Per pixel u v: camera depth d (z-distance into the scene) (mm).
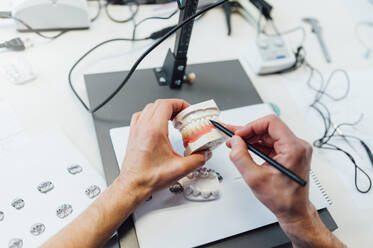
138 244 464
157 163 459
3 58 685
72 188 512
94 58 730
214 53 813
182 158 470
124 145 568
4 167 519
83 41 760
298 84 798
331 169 643
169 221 484
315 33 930
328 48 902
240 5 931
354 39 943
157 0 890
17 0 707
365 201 607
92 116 613
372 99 788
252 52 799
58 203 491
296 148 443
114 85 668
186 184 517
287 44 816
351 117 743
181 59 628
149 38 797
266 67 778
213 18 902
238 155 439
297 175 418
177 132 584
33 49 717
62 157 548
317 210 548
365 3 1075
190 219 492
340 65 863
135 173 452
